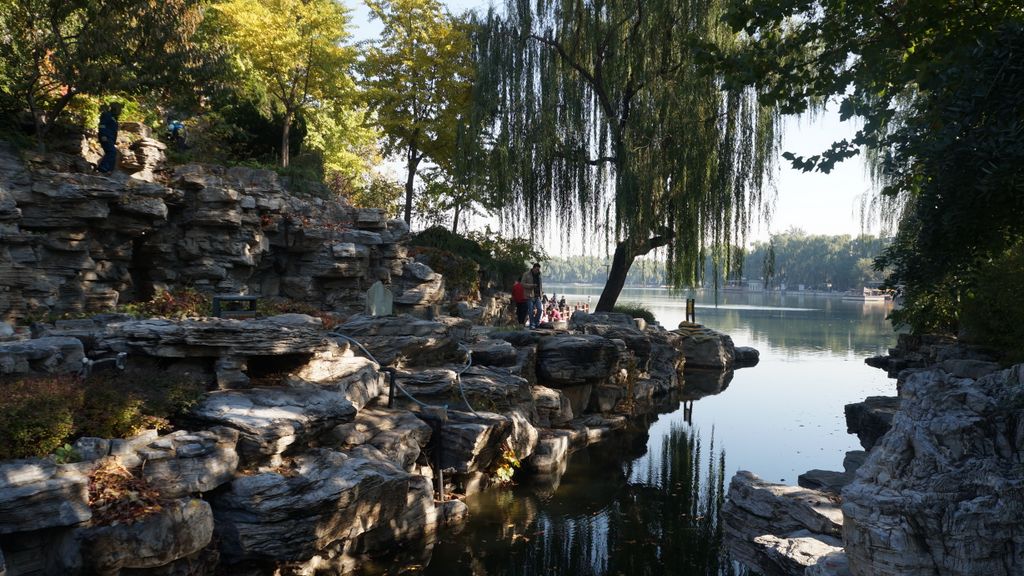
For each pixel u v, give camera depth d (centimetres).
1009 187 689
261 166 2339
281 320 1252
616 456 1669
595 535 1130
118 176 1520
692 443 1806
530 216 2828
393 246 2195
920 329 2220
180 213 1689
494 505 1267
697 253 2598
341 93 3062
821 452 1700
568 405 1888
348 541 970
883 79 920
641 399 2300
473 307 2498
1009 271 1440
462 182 2889
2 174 1311
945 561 576
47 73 1602
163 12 1786
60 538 679
